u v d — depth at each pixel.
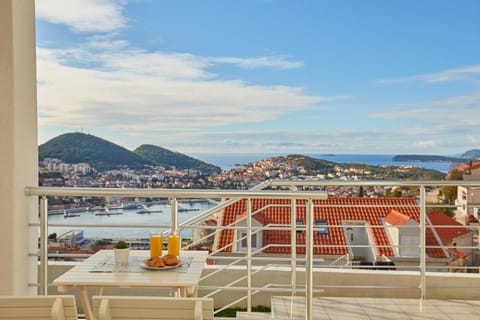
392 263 3.87
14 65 2.73
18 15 2.79
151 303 1.46
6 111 2.73
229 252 3.80
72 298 1.47
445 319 2.88
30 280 2.91
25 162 2.86
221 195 2.55
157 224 2.70
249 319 2.71
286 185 3.27
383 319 2.88
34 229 2.96
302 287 3.54
